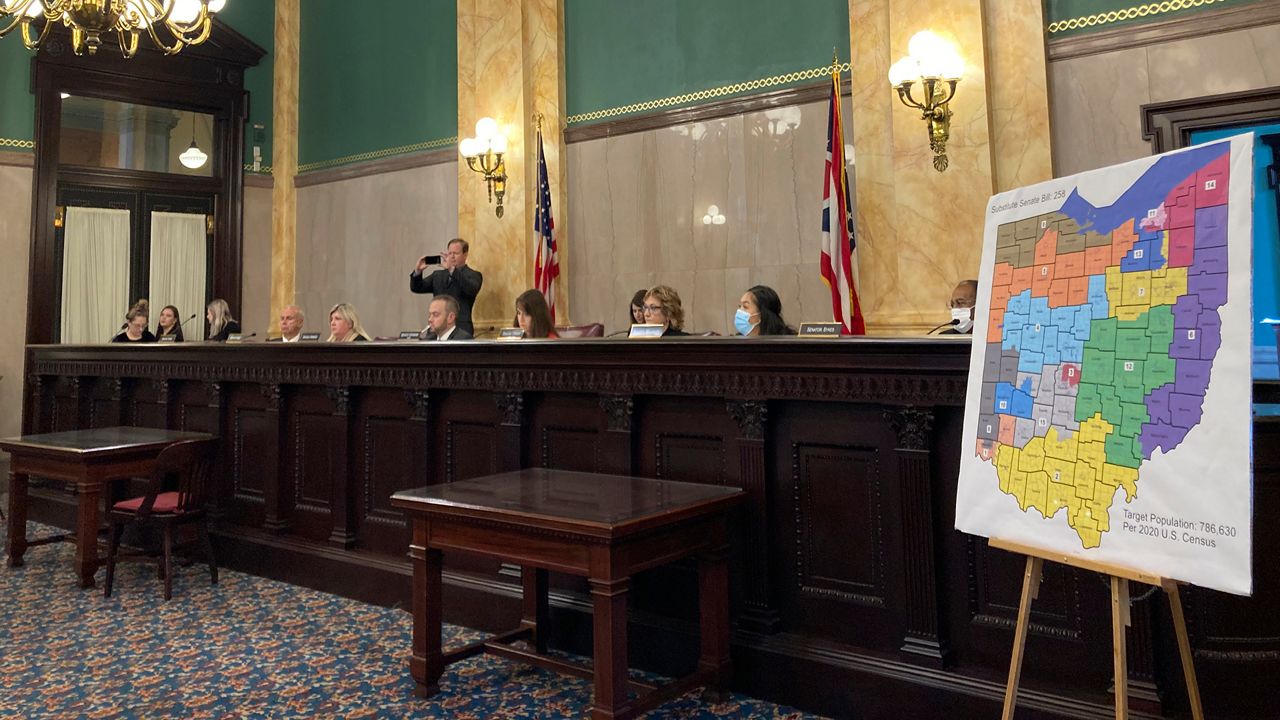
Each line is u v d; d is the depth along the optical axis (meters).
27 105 7.66
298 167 8.72
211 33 8.27
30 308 7.55
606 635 2.23
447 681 2.80
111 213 8.05
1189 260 1.62
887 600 2.51
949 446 2.44
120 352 5.20
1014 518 1.87
